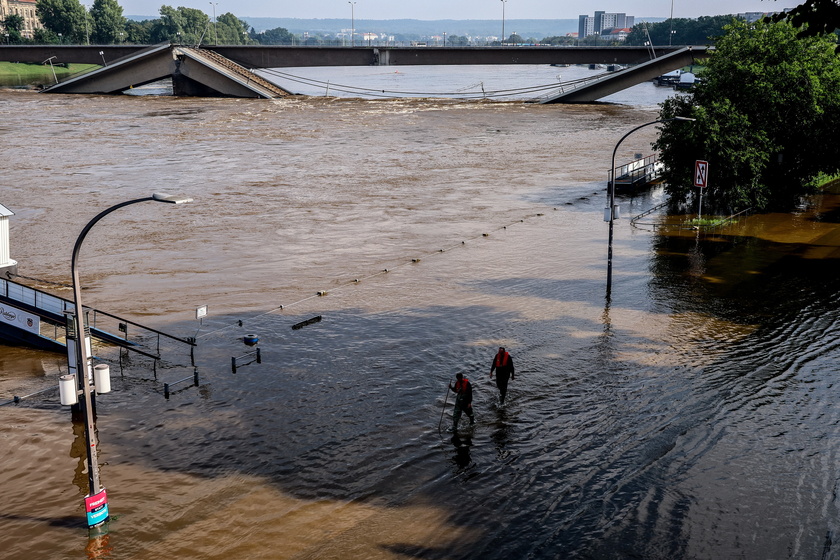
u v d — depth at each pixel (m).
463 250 41.47
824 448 18.98
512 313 30.73
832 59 52.47
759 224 47.88
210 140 87.12
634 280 35.47
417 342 27.50
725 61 52.19
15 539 15.79
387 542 15.42
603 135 95.06
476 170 69.38
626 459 18.64
